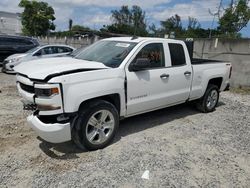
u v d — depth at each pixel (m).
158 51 5.39
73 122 4.12
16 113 6.16
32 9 48.44
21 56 12.01
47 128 3.92
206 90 6.81
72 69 4.16
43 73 3.99
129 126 5.68
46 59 5.11
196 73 6.25
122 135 5.16
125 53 4.91
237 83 11.41
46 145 4.56
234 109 7.62
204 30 31.69
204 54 12.89
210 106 7.04
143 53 5.06
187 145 4.89
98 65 4.54
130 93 4.81
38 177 3.64
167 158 4.34
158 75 5.27
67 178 3.65
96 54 5.26
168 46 5.60
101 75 4.34
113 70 4.52
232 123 6.30
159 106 5.54
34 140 4.74
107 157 4.26
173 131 5.54
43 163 4.00
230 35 18.50
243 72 11.20
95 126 4.39
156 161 4.22
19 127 5.31
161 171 3.95
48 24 49.84
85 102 4.29
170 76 5.54
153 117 6.38
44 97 3.90
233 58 11.50
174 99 5.82
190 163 4.23
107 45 5.45
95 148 4.44
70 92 3.96
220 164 4.27
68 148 4.49
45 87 3.85
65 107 3.96
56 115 3.99
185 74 5.91
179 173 3.93
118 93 4.60
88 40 20.34
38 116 4.13
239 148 4.91
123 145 4.71
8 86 9.23
